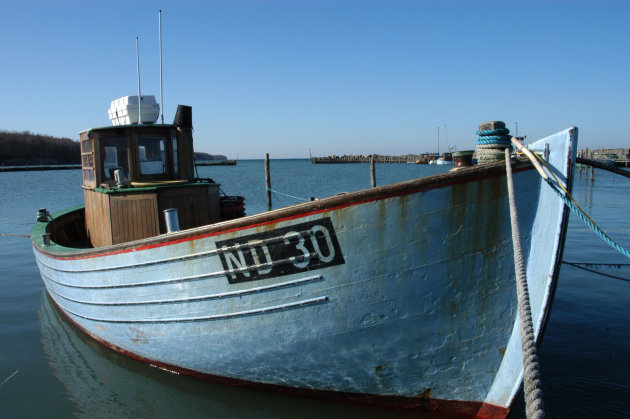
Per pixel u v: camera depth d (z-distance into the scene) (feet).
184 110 22.38
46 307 27.76
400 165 297.12
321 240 13.61
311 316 14.25
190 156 23.20
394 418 15.20
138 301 17.13
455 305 13.76
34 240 25.45
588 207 66.85
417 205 13.06
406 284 13.57
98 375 19.01
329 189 111.96
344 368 14.89
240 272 14.58
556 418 14.71
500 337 13.99
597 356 19.04
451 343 14.10
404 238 13.26
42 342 22.47
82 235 32.48
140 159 22.18
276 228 13.91
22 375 19.07
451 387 14.60
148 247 16.05
